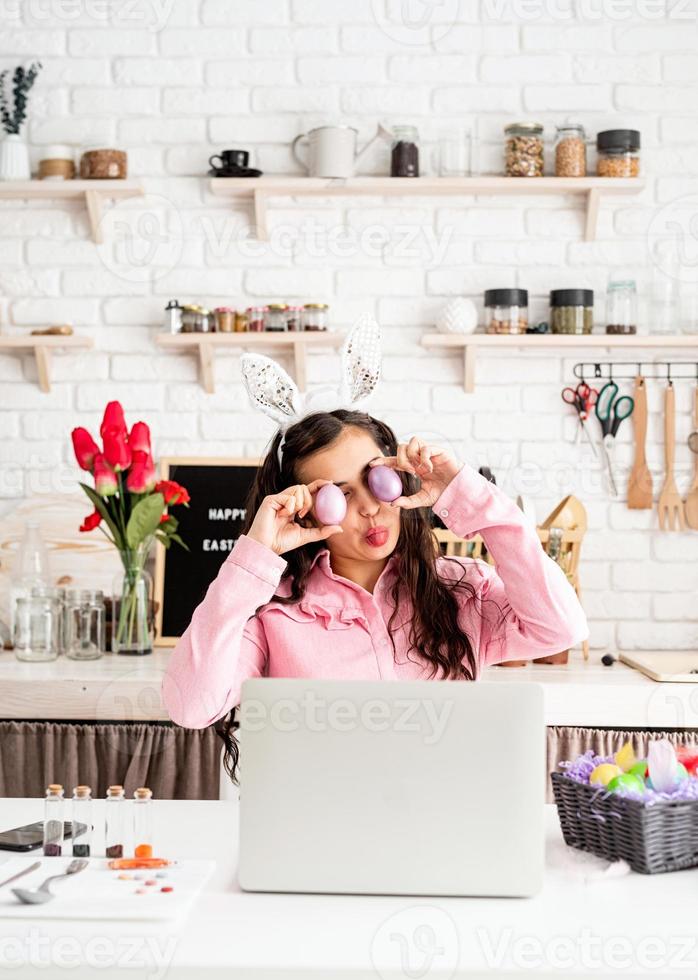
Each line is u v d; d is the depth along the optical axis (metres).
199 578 2.96
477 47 3.03
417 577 1.61
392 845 1.19
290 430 1.64
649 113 3.03
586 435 3.03
